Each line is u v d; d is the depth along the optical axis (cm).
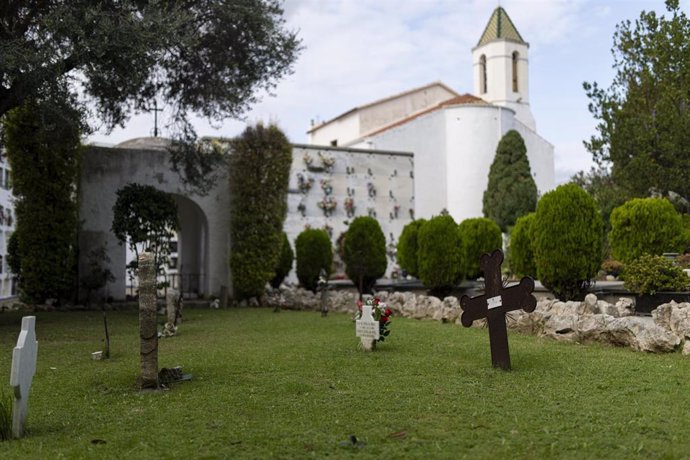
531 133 4825
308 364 917
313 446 530
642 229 1519
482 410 629
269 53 1922
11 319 1672
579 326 1064
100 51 1288
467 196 4384
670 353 922
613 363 852
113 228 1870
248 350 1075
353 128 4728
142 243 1867
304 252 2534
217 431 584
